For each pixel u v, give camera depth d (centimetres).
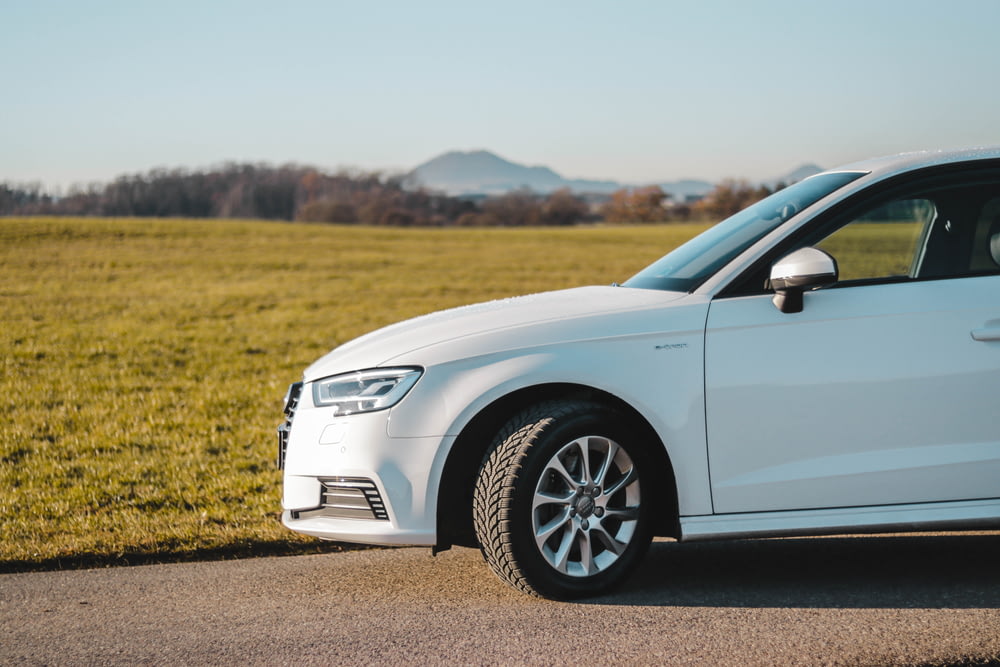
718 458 400
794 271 385
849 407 400
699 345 402
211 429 908
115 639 384
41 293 2675
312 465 413
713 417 400
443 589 437
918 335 402
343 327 1972
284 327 1972
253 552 520
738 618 382
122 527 573
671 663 337
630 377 399
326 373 425
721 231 469
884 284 411
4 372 1345
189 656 363
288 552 521
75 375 1317
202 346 1647
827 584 427
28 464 768
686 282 429
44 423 945
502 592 429
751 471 402
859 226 434
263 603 425
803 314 404
